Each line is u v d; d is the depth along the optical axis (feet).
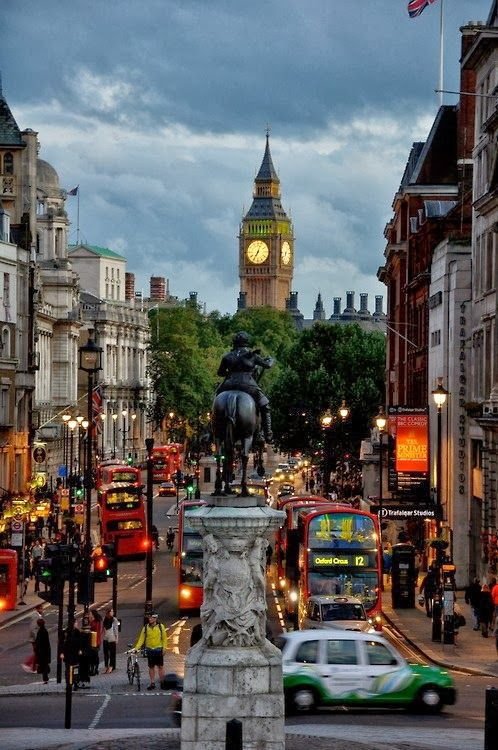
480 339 375.66
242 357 146.61
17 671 249.75
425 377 469.16
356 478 617.62
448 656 257.14
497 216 349.61
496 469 342.64
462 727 175.52
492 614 286.46
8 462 525.34
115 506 476.13
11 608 351.05
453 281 392.68
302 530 295.89
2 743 155.33
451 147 542.16
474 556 373.61
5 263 540.52
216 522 139.03
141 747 149.07
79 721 185.16
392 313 617.21
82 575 318.86
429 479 401.49
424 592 344.08
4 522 442.91
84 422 547.90
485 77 380.17
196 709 137.28
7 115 603.26
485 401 353.31
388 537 427.33
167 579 428.56
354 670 187.52
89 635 228.02
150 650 221.66
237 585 139.54
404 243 565.12
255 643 139.54
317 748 148.46
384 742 155.43
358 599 263.29
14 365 538.06
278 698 137.80
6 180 597.52
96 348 345.31
